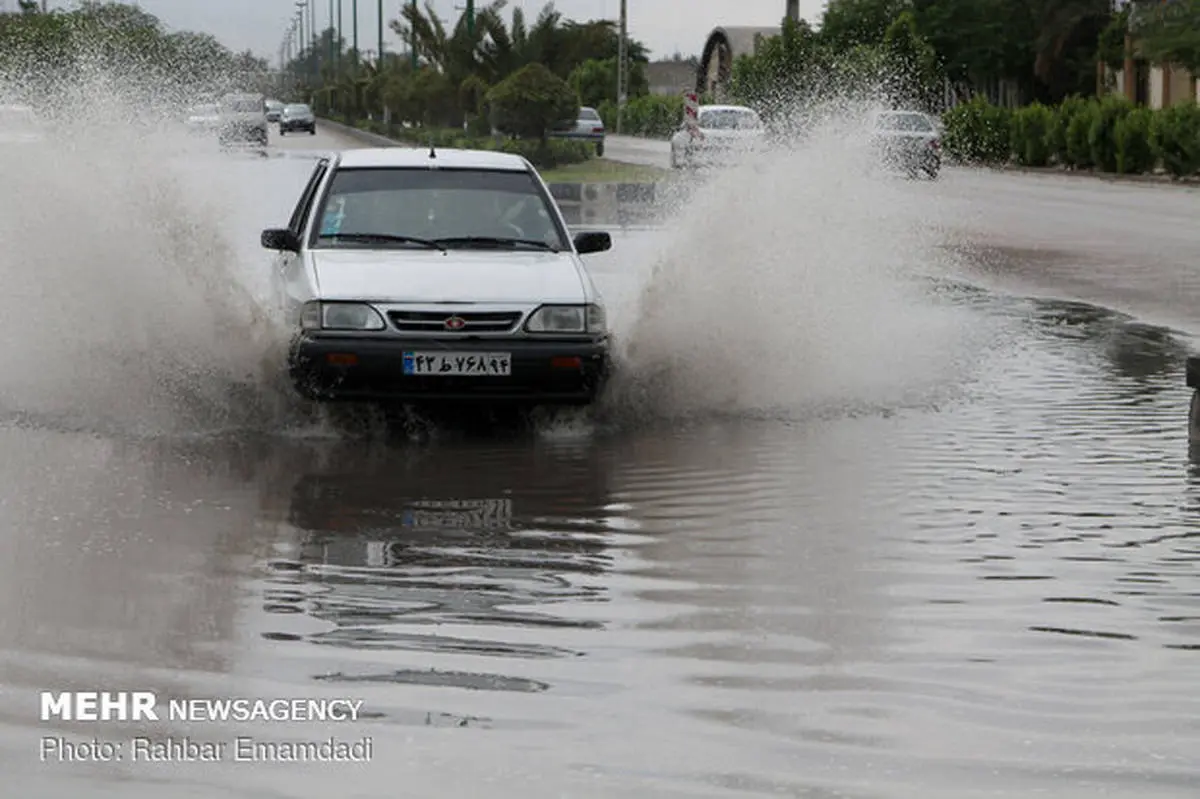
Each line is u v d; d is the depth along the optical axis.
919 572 10.61
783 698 8.27
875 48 88.75
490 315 15.05
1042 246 37.16
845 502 12.54
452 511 12.27
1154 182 70.19
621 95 122.44
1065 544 11.32
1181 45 82.69
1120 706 8.18
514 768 7.38
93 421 15.36
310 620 9.52
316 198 17.17
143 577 10.39
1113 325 23.39
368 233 16.70
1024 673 8.66
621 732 7.80
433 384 14.97
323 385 14.96
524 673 8.62
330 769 7.37
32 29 63.06
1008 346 21.06
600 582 10.34
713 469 13.73
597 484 13.19
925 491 12.92
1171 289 28.36
